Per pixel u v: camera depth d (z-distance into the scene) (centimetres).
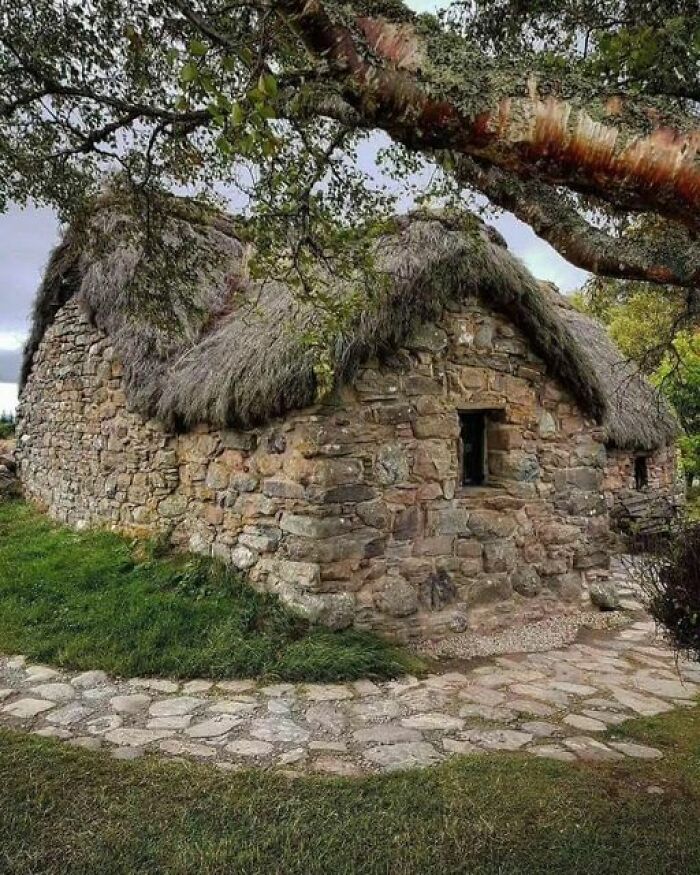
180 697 470
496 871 285
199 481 717
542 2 327
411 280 585
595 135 168
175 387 705
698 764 387
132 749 387
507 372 691
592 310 557
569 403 741
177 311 752
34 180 430
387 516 609
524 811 327
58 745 386
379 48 190
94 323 907
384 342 588
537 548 706
